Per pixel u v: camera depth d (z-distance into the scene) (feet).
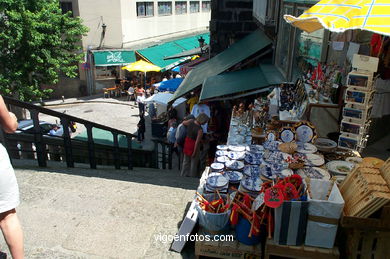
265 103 22.24
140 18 90.17
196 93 37.93
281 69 28.40
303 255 9.77
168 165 34.65
